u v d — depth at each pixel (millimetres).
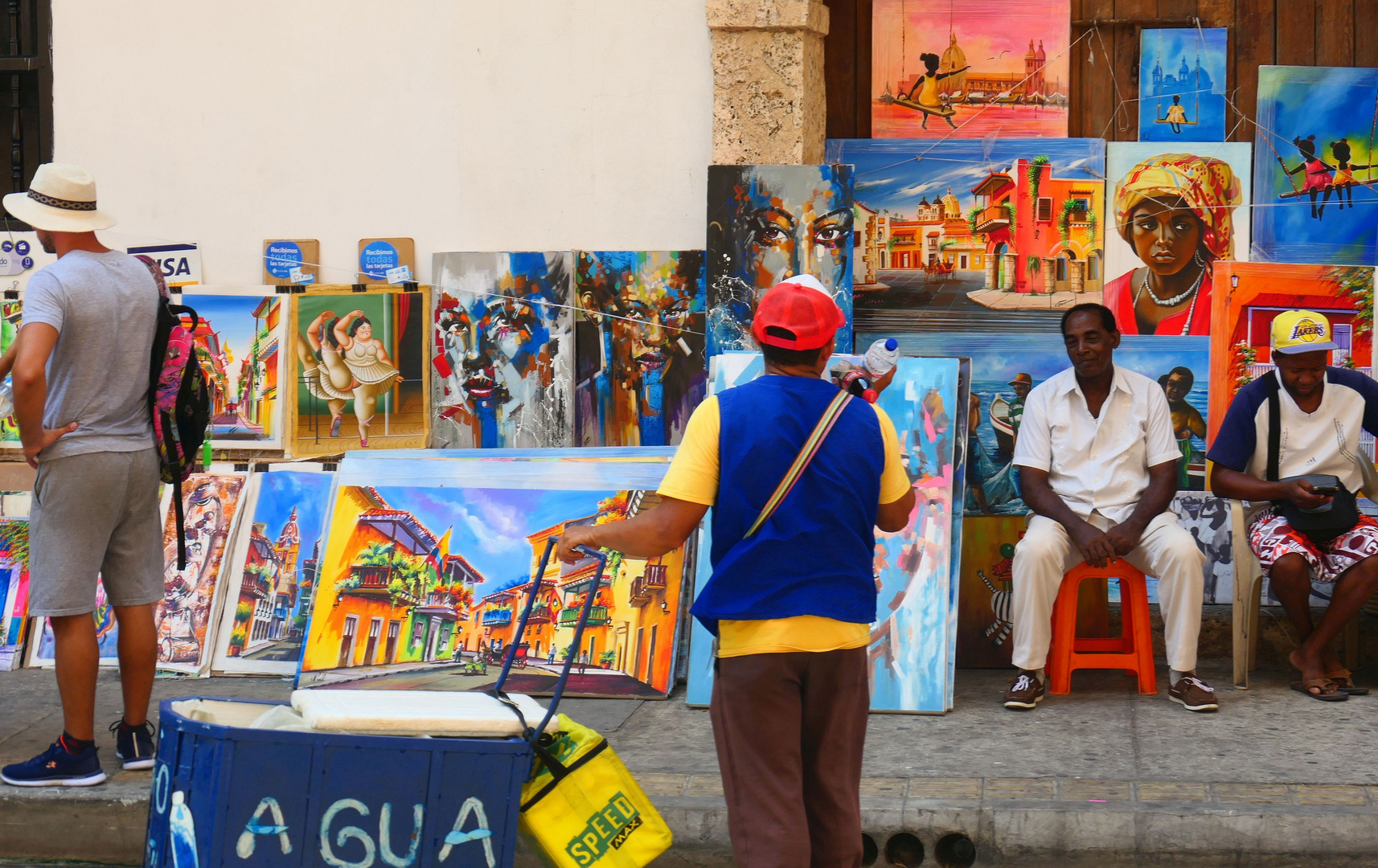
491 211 5582
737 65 5254
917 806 3535
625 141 5453
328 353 5613
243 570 5152
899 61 5398
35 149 6000
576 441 5520
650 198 5453
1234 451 4668
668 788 3695
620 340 5473
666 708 4516
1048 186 5371
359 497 4957
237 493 5320
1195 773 3738
